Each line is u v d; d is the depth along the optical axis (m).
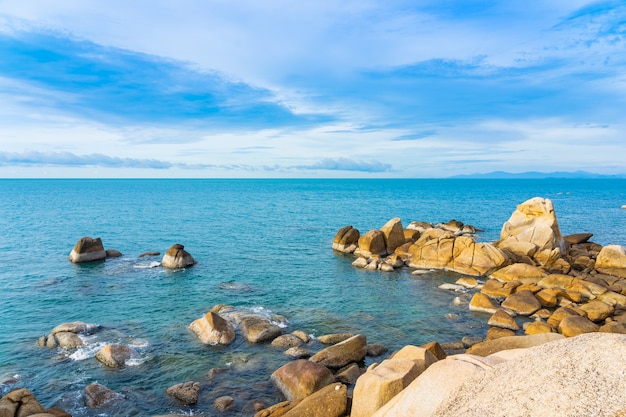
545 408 6.07
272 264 42.12
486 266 36.81
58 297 29.95
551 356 7.34
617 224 72.81
